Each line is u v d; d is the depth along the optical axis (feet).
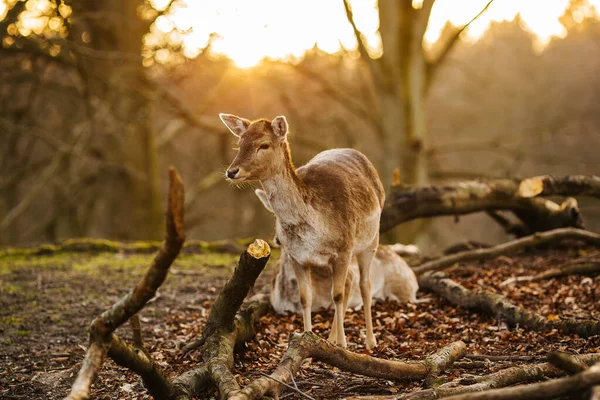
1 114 55.42
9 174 59.93
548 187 29.22
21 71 51.31
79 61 49.88
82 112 61.52
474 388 13.78
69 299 26.99
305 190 17.95
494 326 21.13
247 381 16.48
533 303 23.49
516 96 87.35
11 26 45.80
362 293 19.72
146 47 55.31
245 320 19.04
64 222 77.25
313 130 71.82
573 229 30.30
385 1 53.01
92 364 12.16
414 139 52.85
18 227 71.20
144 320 24.20
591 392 10.64
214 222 93.71
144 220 57.93
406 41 52.49
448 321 21.95
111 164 56.18
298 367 14.57
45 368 19.12
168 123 73.10
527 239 30.09
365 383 15.72
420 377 15.57
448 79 90.79
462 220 98.48
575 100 88.94
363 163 20.80
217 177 65.26
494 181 31.96
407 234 54.54
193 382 14.97
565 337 18.88
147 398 15.83
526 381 14.80
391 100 53.52
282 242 18.60
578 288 24.66
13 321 23.95
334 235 18.10
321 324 21.76
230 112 72.69
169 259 11.85
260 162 17.35
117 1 53.36
